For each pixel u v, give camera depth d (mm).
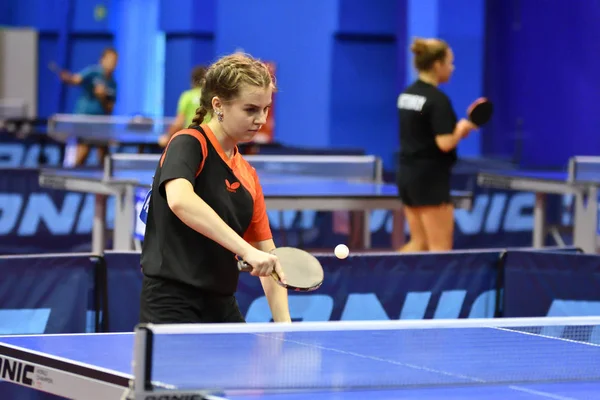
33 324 9648
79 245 19484
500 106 26328
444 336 7156
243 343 6504
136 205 14656
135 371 5289
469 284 10891
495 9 26266
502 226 20844
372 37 28547
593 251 16469
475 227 20641
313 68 28734
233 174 6477
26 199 19094
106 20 38469
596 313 10773
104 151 25797
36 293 9656
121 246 14875
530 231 21000
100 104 28625
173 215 6355
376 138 28781
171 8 34062
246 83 6223
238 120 6305
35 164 25422
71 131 27062
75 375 6184
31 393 9344
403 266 10633
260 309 10188
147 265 6453
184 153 6223
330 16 28203
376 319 10562
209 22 33750
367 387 5781
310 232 19750
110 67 28656
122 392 5859
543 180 17312
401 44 26922
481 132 26250
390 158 28734
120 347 6801
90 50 39188
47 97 40312
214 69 6320
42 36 40500
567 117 25391
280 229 19375
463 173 20578
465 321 5930
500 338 7164
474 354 6645
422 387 5871
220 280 6480
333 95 28422
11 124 30516
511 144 26281
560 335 7309
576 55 25141
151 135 27234
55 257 9688
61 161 25672
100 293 9875
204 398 5379
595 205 16469
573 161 16812
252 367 5898
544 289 10945
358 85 28547
